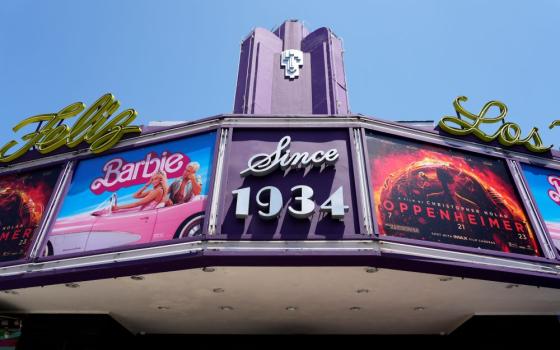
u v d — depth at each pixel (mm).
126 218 14930
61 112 19625
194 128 16609
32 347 16406
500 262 13914
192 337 18594
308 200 13797
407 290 14680
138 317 17062
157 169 16047
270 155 15141
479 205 15664
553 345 16844
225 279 13891
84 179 16875
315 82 30812
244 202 13781
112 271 13289
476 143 17641
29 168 18094
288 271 13328
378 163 15461
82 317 16844
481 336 16844
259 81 30547
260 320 17234
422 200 14984
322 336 18656
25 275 14102
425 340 18656
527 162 18000
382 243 13047
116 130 17391
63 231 15305
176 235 13844
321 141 15812
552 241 15484
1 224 16562
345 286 14367
